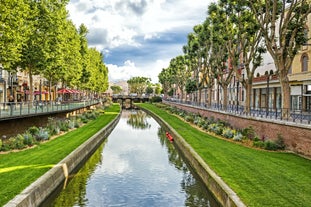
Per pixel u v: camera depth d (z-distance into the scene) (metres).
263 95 54.66
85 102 62.00
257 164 17.66
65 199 15.27
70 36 45.19
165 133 44.50
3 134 22.27
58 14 33.97
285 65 26.55
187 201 15.22
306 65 40.97
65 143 25.27
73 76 48.16
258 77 53.53
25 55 31.25
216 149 23.17
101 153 28.31
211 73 53.62
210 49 53.31
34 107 30.30
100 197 15.66
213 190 14.56
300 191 12.64
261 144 23.53
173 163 24.28
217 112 40.62
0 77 46.81
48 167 16.62
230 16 36.00
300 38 26.78
